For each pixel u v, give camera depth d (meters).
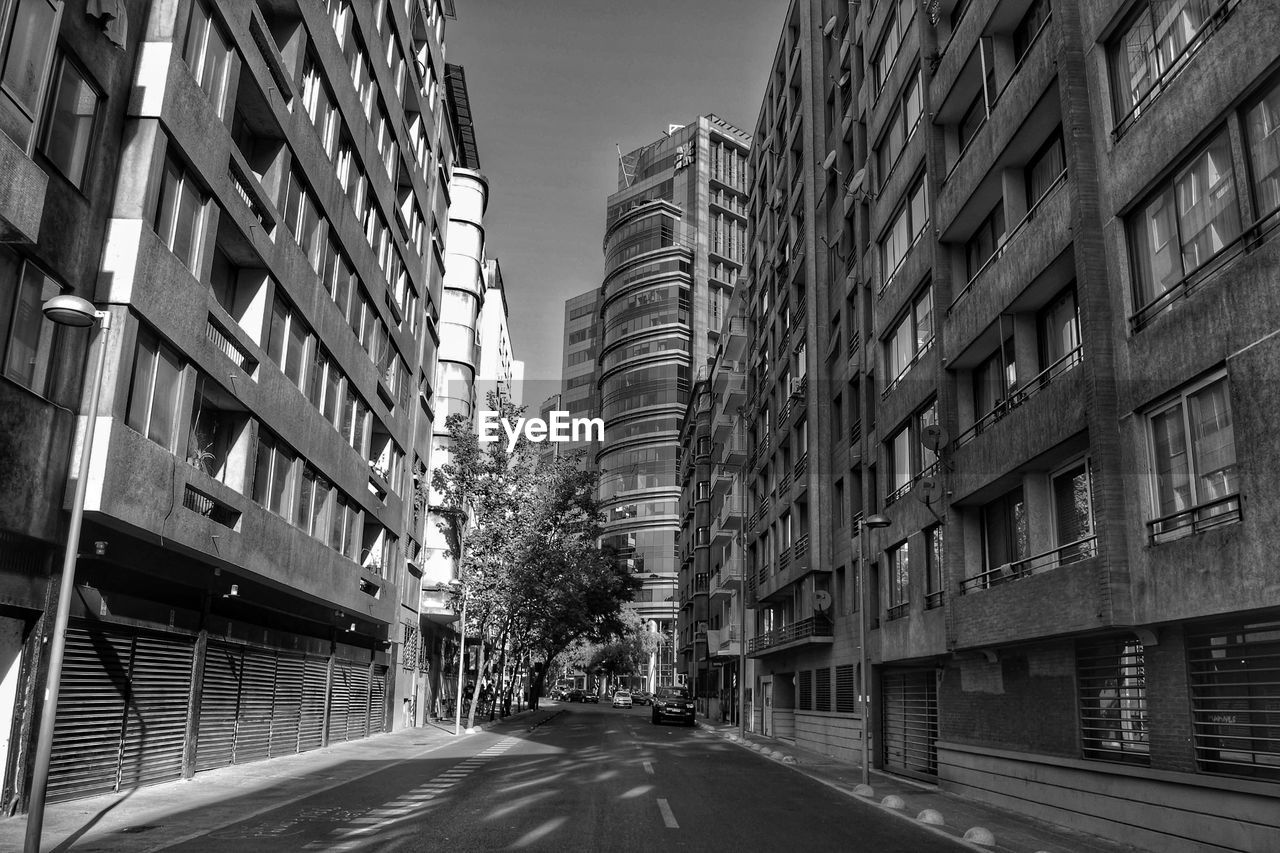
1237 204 10.09
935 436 18.62
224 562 16.23
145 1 13.80
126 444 12.57
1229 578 9.77
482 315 64.56
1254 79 9.71
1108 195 12.65
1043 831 12.94
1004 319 16.34
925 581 20.17
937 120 19.98
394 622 32.97
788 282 35.72
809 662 31.64
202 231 15.47
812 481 29.83
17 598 11.09
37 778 8.61
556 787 15.62
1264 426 9.38
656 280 119.75
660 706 44.44
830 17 33.56
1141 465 11.62
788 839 11.23
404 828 11.09
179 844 9.75
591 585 44.81
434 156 38.88
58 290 11.84
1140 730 12.09
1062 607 13.04
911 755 21.45
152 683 14.75
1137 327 11.95
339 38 24.05
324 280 23.09
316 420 22.22
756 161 47.44
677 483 111.50
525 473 35.69
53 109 11.55
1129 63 12.57
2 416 10.53
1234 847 9.82
